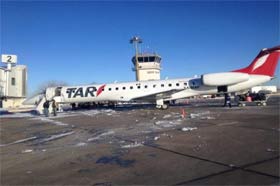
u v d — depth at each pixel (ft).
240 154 28.04
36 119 80.59
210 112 74.54
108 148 34.19
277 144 31.65
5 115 103.96
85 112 98.58
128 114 81.00
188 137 38.47
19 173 25.35
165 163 26.30
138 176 22.98
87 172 24.73
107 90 101.65
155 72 191.31
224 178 21.38
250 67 94.99
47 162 28.81
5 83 165.27
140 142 36.81
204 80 93.20
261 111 70.79
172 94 95.25
